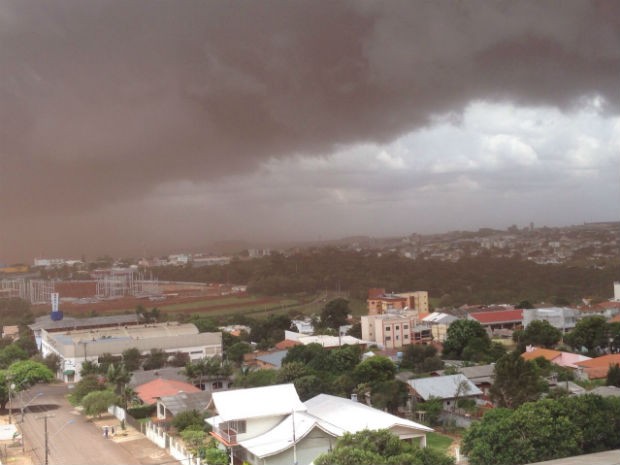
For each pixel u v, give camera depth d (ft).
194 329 458.09
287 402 185.57
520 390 210.79
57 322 536.42
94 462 195.93
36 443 223.10
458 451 168.25
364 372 261.44
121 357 380.37
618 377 247.09
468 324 383.45
